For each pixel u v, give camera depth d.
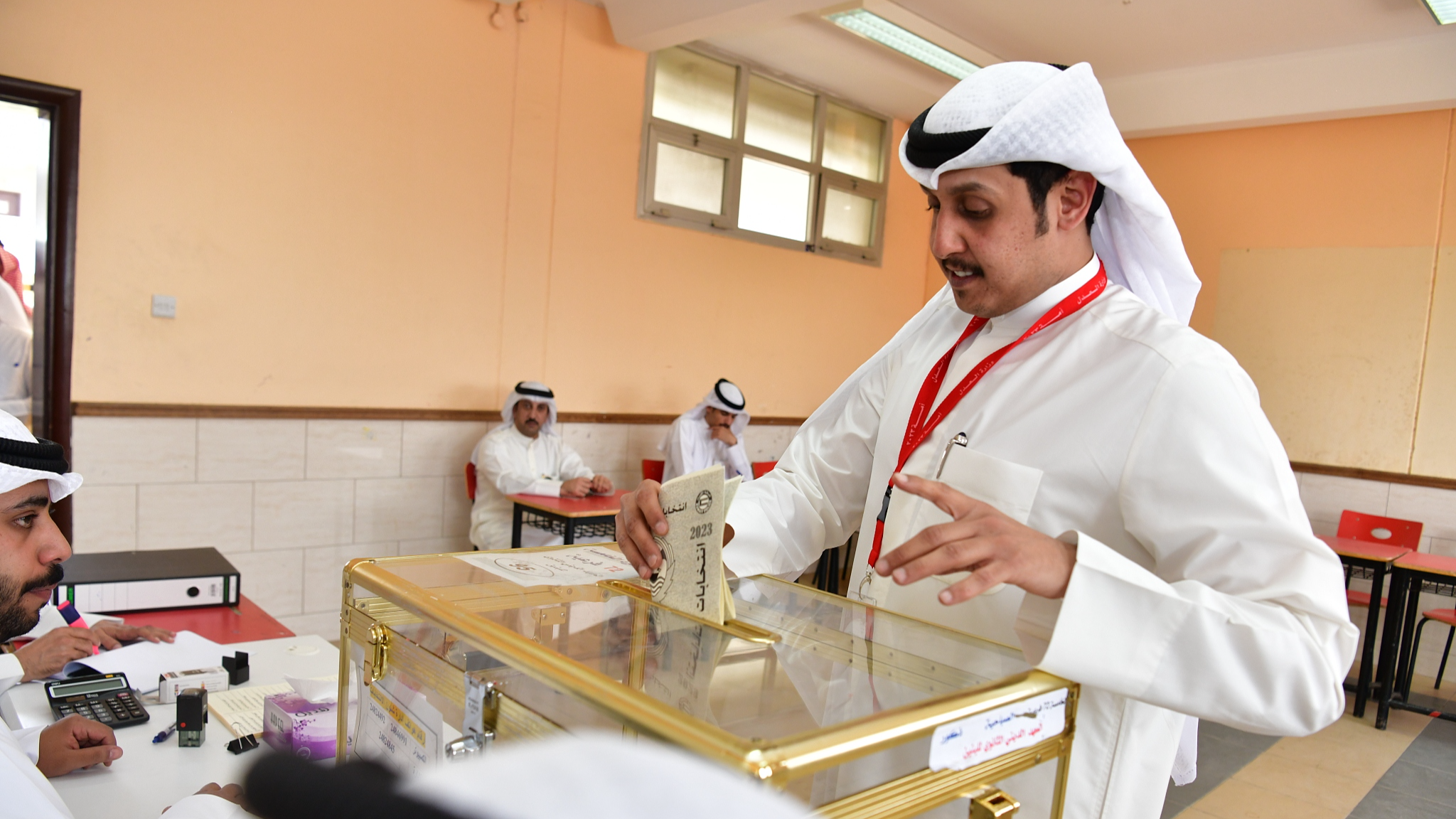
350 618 0.92
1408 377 4.86
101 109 3.40
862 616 0.89
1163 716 0.91
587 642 0.72
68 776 1.26
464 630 0.71
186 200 3.61
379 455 4.18
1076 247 1.03
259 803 0.19
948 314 1.22
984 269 1.00
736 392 4.96
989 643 0.81
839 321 6.14
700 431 4.91
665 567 0.87
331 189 3.96
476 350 4.47
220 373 3.74
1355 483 5.00
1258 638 0.71
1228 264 5.43
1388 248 4.93
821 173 5.87
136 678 1.61
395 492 4.24
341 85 3.95
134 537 3.57
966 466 0.98
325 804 0.18
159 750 1.35
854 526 1.28
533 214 4.61
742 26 4.34
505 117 4.46
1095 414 0.92
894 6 4.41
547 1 4.54
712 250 5.38
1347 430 5.05
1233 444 0.83
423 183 4.23
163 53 3.52
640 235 5.04
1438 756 3.65
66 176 3.31
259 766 0.19
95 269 3.43
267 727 1.36
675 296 5.23
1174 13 4.45
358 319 4.09
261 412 3.81
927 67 5.36
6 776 0.95
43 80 3.27
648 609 0.85
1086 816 0.88
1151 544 0.86
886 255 6.38
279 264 3.85
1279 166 5.26
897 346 1.28
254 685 1.63
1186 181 5.57
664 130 5.07
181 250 3.62
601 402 4.98
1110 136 0.94
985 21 4.64
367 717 0.86
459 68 4.29
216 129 3.66
